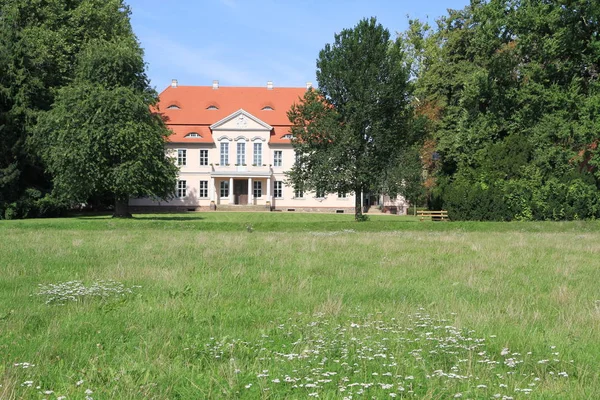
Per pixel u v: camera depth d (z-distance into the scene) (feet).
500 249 63.16
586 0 119.85
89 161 130.62
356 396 16.88
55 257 51.85
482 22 138.10
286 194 224.74
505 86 143.64
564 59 132.77
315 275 42.39
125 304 30.50
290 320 27.07
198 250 59.26
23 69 147.95
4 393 16.67
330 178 123.85
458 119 153.28
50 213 157.48
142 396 16.85
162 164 139.95
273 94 238.48
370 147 126.82
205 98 234.58
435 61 170.19
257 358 20.40
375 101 125.08
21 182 152.46
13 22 153.89
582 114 120.37
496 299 32.68
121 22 185.16
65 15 165.07
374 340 23.17
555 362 20.53
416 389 17.35
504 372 19.49
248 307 30.25
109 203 198.29
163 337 23.65
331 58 130.72
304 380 18.12
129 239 75.00
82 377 18.57
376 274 43.01
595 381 18.45
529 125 136.46
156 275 40.81
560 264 49.55
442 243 70.18
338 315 28.40
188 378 18.45
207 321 26.81
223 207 220.64
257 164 223.10
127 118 133.80
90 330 24.82
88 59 138.82
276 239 75.51
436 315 28.17
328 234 91.71
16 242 68.28
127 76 141.38
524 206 125.18
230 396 16.80
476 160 139.44
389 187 123.13
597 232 103.45
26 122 148.25
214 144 221.87
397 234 92.84
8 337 23.41
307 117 127.95
